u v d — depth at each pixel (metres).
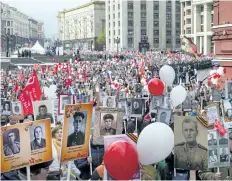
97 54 89.12
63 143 7.48
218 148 7.58
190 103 15.28
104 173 6.21
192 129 7.39
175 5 130.75
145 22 126.12
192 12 119.88
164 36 129.38
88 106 7.63
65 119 7.46
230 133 9.54
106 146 6.46
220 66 22.42
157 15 128.12
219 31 22.55
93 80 29.55
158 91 14.55
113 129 8.73
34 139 7.17
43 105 11.28
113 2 129.12
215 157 7.57
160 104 14.53
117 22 126.62
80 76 32.22
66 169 8.87
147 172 7.14
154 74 34.81
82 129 7.65
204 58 58.16
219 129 7.57
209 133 7.55
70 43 179.88
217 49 23.00
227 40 21.88
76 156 7.62
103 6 153.38
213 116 9.54
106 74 35.84
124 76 35.78
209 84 22.78
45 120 7.26
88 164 9.30
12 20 158.62
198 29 117.12
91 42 155.62
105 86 25.03
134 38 124.19
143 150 6.35
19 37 170.12
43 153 7.28
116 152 5.87
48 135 7.32
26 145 7.08
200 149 7.39
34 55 89.50
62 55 92.88
